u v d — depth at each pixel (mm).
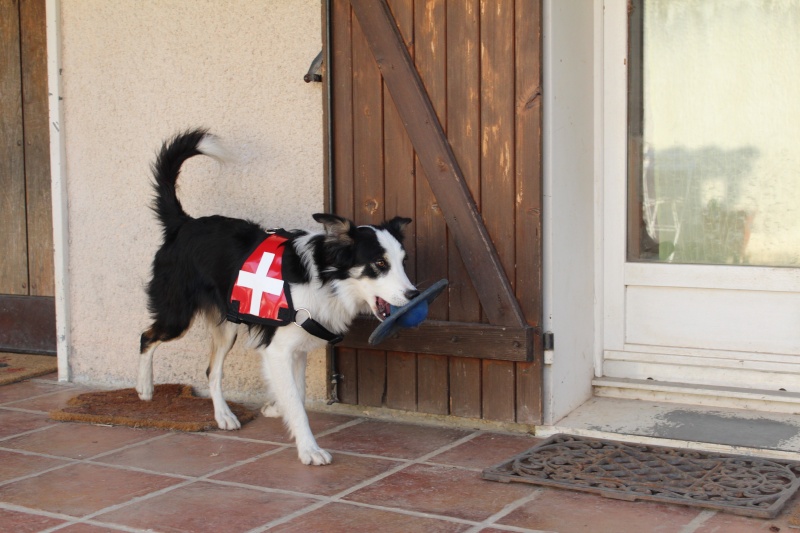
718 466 3418
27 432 4246
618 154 4266
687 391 4117
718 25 4109
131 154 5016
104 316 5203
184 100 4848
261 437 4121
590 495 3217
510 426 4098
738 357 4070
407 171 4195
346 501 3211
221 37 4699
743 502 3021
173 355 5008
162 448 3951
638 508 3068
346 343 4418
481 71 3951
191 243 4227
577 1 4062
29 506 3215
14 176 5910
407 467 3609
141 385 4645
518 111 3873
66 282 5285
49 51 5145
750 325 4043
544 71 3844
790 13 3957
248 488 3381
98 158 5113
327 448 3912
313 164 4535
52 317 5918
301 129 4543
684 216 4246
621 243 4293
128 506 3201
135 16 4918
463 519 3004
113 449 3945
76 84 5129
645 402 4227
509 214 3945
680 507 3064
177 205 4398
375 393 4418
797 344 3941
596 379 4367
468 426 4207
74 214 5234
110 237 5129
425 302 3623
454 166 4035
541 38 3812
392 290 3615
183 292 4285
